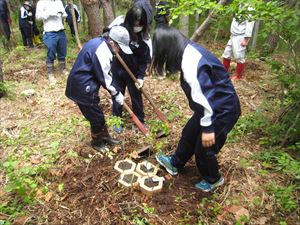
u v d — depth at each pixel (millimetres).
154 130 3781
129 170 3236
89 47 3135
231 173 3264
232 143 3744
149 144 3717
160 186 3004
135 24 3355
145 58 3750
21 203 2982
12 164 3289
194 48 2400
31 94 5336
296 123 3510
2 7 9148
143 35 3516
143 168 3277
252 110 4559
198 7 3064
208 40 9141
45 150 3701
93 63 3094
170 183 3143
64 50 6371
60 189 3068
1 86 5105
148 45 3645
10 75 6426
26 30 9148
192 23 9781
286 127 3635
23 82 6051
